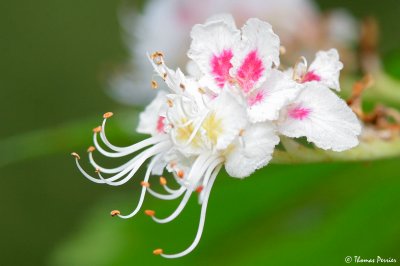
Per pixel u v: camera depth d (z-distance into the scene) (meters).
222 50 0.26
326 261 0.35
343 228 0.35
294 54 0.36
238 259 0.35
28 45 0.63
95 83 0.63
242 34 0.26
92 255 0.36
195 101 0.25
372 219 0.34
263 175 0.35
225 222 0.35
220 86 0.26
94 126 0.34
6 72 0.63
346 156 0.26
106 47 0.63
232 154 0.25
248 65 0.25
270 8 0.36
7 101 0.63
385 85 0.33
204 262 0.36
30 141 0.35
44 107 0.62
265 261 0.35
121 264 0.36
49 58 0.63
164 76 0.26
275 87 0.25
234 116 0.25
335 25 0.36
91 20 0.64
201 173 0.25
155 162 0.26
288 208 0.35
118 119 0.34
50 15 0.64
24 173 0.59
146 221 0.36
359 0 0.45
